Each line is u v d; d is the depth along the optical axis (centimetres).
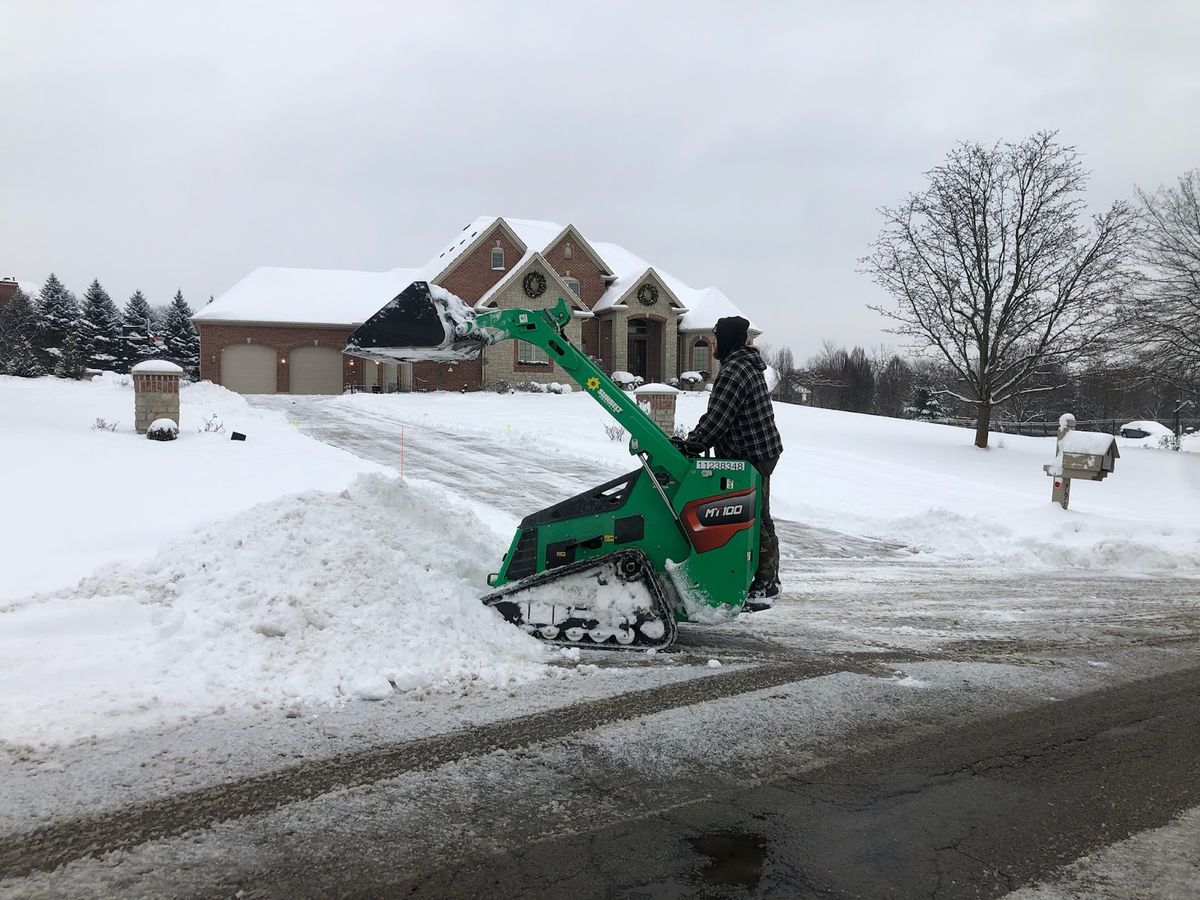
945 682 464
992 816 304
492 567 573
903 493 1395
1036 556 934
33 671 382
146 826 277
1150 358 2158
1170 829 297
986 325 2198
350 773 320
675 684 438
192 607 446
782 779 331
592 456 1566
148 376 1430
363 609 446
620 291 3647
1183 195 2111
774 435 512
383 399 2847
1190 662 519
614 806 303
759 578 510
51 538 701
